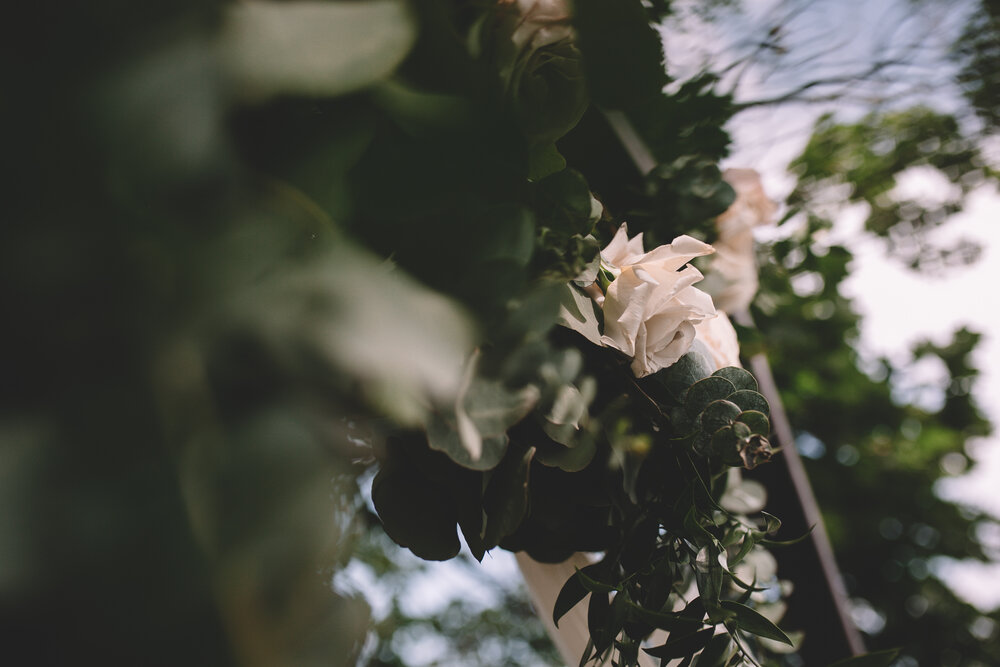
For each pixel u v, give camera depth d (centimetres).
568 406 49
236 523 26
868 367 384
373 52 29
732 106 82
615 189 74
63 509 24
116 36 26
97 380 26
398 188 35
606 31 45
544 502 57
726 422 59
